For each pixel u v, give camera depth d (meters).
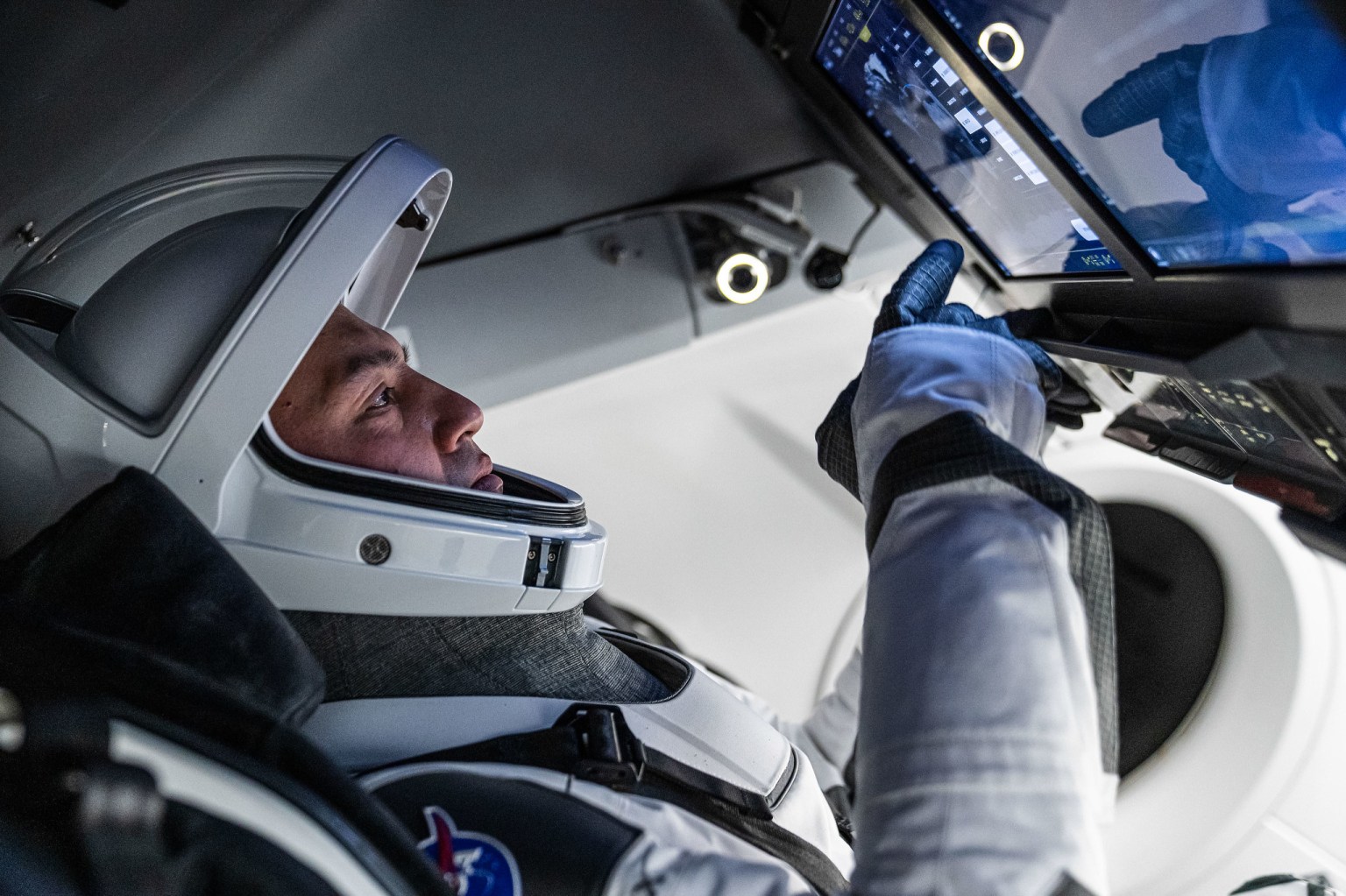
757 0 1.47
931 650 0.73
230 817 0.60
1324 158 0.69
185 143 1.32
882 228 1.87
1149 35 0.80
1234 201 0.78
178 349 0.87
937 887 0.67
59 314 1.01
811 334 1.93
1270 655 1.71
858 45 1.26
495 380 1.78
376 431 1.00
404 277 1.24
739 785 1.02
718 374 1.91
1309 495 0.87
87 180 1.16
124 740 0.58
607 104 1.66
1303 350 0.71
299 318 0.85
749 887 0.78
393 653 0.95
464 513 0.95
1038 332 1.13
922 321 0.97
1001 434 0.86
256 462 0.88
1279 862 1.66
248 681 0.76
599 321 1.81
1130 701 1.82
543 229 1.80
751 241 1.80
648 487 1.93
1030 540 0.75
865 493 0.89
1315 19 0.66
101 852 0.56
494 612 0.98
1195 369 0.81
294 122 1.50
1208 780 1.73
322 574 0.90
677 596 1.93
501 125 1.64
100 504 0.78
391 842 0.65
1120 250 0.93
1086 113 0.90
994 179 1.14
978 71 1.00
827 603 1.94
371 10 1.44
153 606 0.76
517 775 0.87
